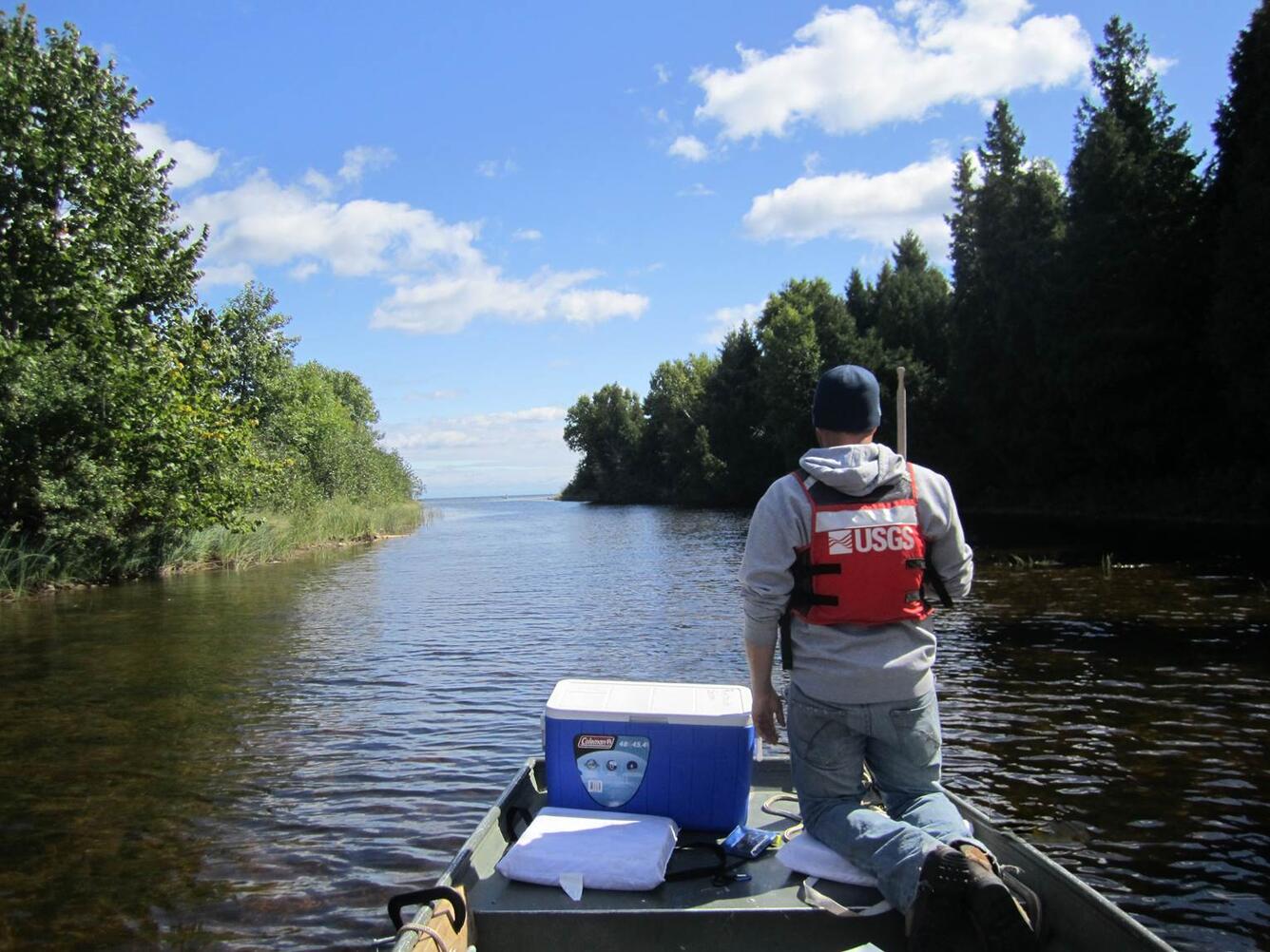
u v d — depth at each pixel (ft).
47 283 70.13
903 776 10.55
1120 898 15.96
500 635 44.88
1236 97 104.01
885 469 10.33
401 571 81.46
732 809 11.42
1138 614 43.83
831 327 188.24
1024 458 135.33
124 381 68.90
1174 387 110.73
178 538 81.20
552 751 11.72
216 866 17.95
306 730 27.81
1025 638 38.91
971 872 8.63
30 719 29.43
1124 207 113.91
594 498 363.76
